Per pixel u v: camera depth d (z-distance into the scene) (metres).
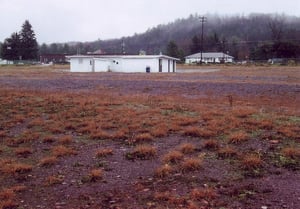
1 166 6.96
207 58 112.06
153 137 8.63
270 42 108.62
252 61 97.75
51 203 5.47
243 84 23.66
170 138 8.53
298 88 20.86
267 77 32.78
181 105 12.85
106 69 50.84
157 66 49.78
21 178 6.46
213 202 5.23
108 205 5.33
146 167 6.81
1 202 5.40
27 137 8.89
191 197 5.40
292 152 7.08
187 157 7.16
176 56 112.12
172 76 34.25
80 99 14.38
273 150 7.40
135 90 19.36
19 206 5.37
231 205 5.14
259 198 5.36
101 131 9.20
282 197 5.38
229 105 13.14
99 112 11.59
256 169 6.48
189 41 149.25
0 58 114.88
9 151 8.05
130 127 9.49
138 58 49.91
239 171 6.42
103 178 6.37
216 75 36.53
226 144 7.86
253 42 124.69
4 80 27.02
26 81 25.84
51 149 8.09
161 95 17.03
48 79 28.53
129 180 6.25
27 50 107.38
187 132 8.67
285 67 62.88
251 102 14.82
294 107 13.41
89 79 28.67
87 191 5.86
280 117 10.25
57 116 11.17
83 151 7.89
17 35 107.69
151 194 5.62
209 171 6.45
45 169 6.90
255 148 7.53
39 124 10.23
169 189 5.77
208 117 10.29
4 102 13.72
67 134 9.26
